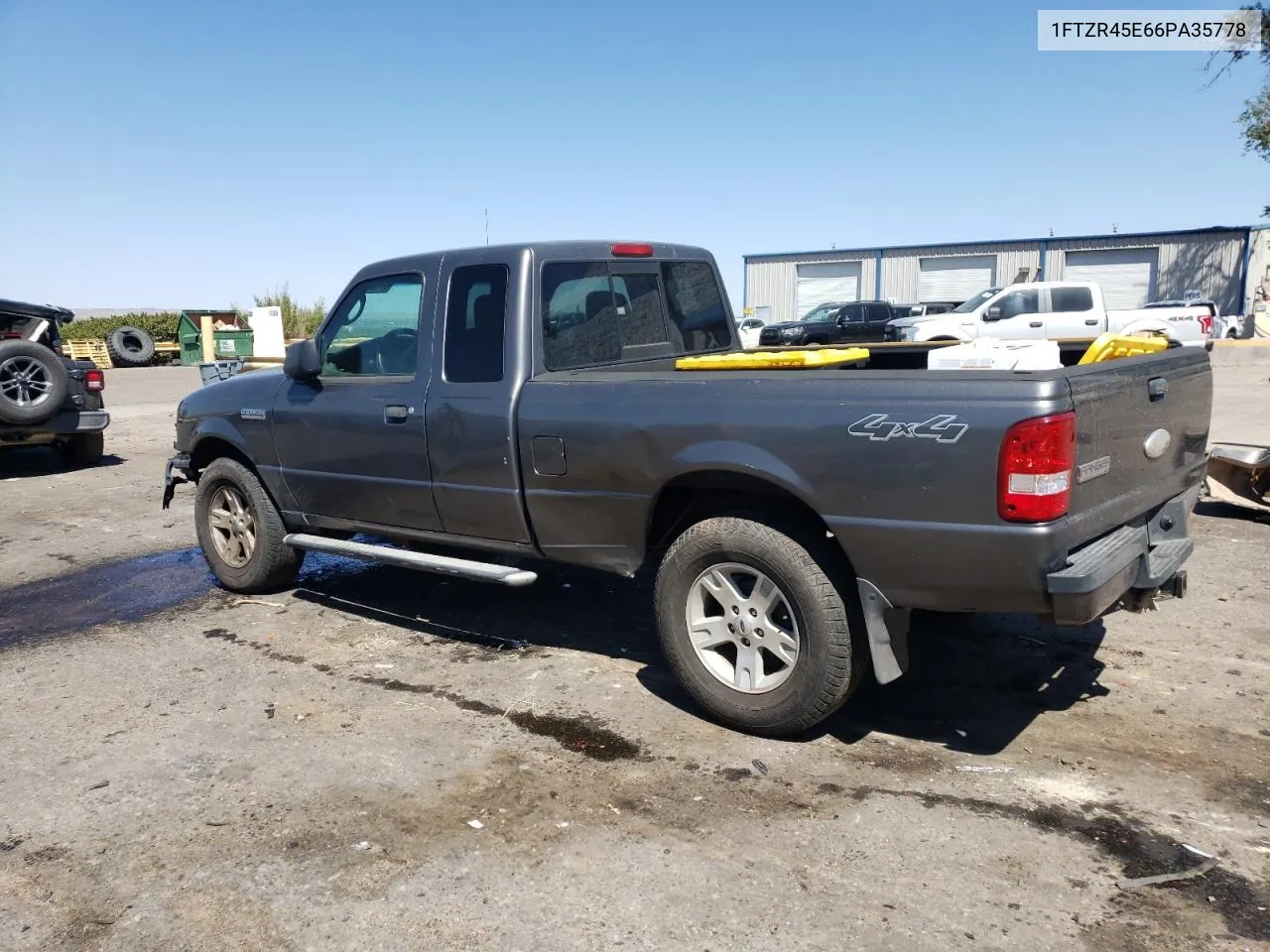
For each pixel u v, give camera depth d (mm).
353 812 3469
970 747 3883
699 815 3396
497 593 6117
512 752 3920
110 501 9852
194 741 4086
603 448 4180
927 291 45406
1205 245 39312
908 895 2910
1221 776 3594
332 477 5418
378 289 5172
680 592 4074
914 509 3438
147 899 2980
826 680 3729
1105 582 3354
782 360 4035
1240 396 16234
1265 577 6062
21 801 3605
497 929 2801
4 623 5820
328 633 5465
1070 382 3283
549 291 4645
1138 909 2824
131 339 34656
